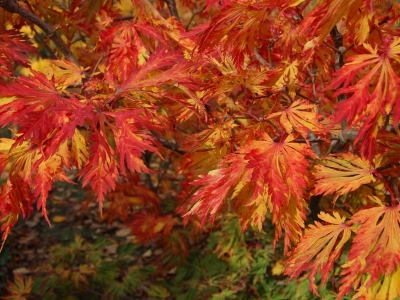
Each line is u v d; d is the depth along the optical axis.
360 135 0.62
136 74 0.83
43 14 1.11
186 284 1.60
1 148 0.82
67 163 0.80
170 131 0.85
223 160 0.74
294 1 0.67
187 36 0.81
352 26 0.67
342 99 0.85
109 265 1.79
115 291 1.69
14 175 0.81
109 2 1.11
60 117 0.75
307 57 0.81
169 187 2.10
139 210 2.34
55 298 1.72
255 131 0.76
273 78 0.84
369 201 0.93
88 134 0.84
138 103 0.81
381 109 0.62
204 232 1.82
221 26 0.70
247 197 0.75
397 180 0.80
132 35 0.94
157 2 1.13
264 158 0.72
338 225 0.74
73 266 2.02
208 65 0.90
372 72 0.63
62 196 2.68
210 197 0.72
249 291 1.54
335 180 0.75
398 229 0.68
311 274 0.72
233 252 1.54
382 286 0.67
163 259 1.70
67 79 0.92
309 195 0.77
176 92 0.92
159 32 0.93
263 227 1.60
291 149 0.73
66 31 1.15
